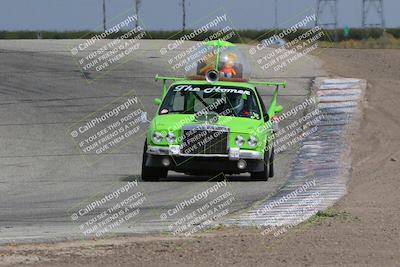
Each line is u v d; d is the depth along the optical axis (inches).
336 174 1829.5
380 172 1849.2
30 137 2625.5
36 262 954.7
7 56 4274.1
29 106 3127.5
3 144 2513.5
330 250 1002.7
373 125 2659.9
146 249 1027.9
